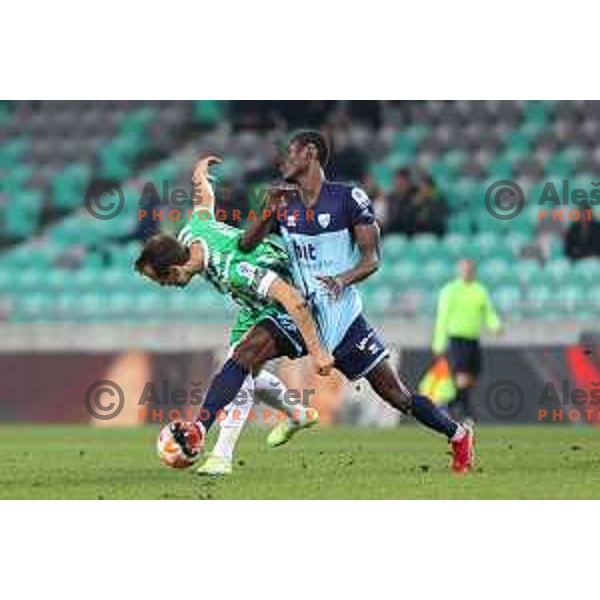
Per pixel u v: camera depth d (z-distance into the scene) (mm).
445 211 84500
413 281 82562
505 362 73250
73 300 82938
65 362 73875
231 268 35625
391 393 37188
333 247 35875
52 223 86812
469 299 66938
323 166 36031
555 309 82625
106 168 88938
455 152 88562
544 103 89875
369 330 36562
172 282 36031
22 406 73438
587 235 83500
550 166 88312
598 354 73375
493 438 56656
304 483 35562
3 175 88250
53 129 89938
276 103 89438
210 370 74375
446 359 74000
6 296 83375
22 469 40406
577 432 62562
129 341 77312
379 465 41125
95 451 48875
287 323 35875
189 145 89250
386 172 87750
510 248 83938
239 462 42000
